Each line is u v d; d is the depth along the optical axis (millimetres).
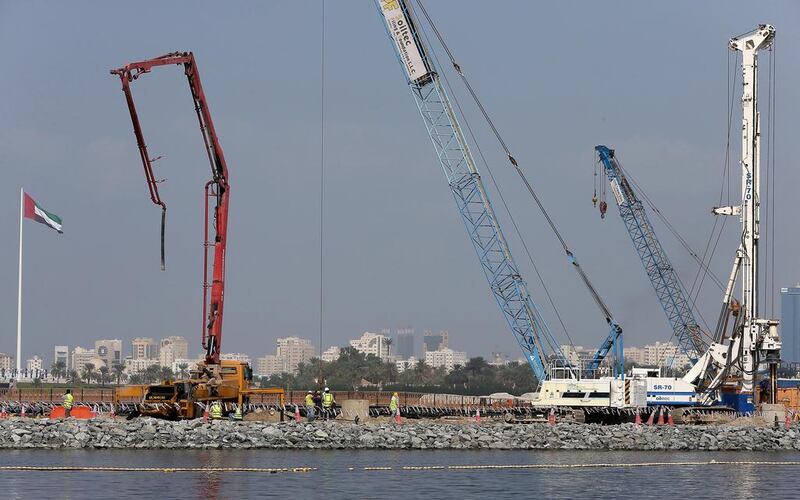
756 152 118875
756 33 118125
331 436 87375
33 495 60719
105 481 66000
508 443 90250
